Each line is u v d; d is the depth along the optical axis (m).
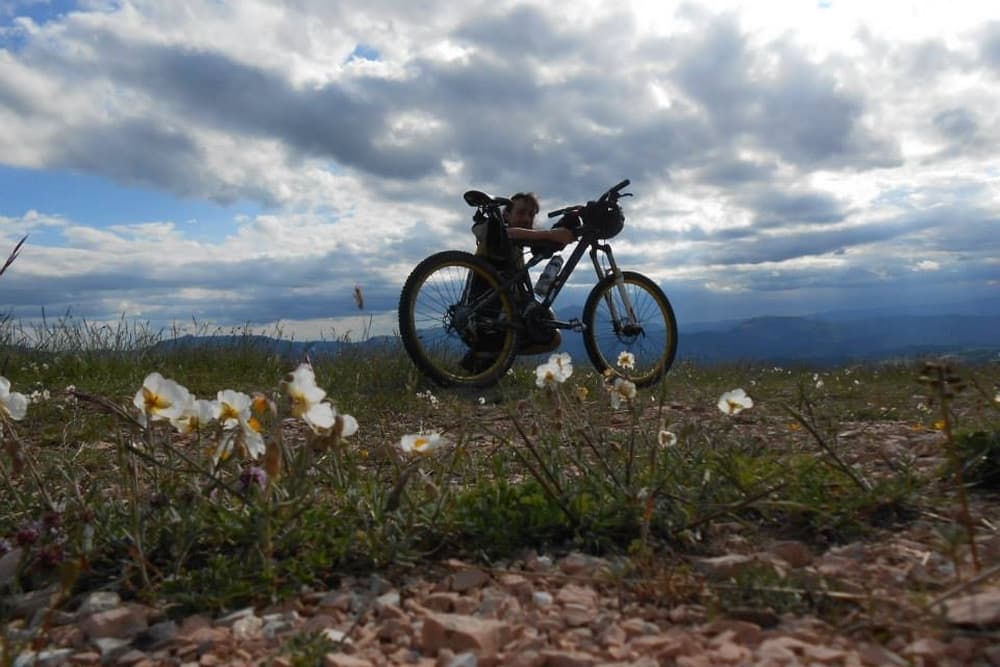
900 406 5.30
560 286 6.70
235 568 1.91
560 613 1.71
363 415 5.02
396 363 6.91
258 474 2.06
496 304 6.49
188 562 2.03
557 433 2.79
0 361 6.48
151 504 2.10
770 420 4.31
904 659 1.39
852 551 2.08
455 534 2.17
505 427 4.17
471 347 6.57
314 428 2.02
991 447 2.61
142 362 7.25
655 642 1.49
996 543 2.00
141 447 2.86
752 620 1.64
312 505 2.12
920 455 3.15
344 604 1.80
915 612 1.55
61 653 1.58
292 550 2.03
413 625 1.65
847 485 2.47
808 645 1.44
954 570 1.86
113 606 1.81
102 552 2.05
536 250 6.67
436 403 5.20
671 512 2.26
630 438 2.77
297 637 1.55
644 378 7.07
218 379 6.92
